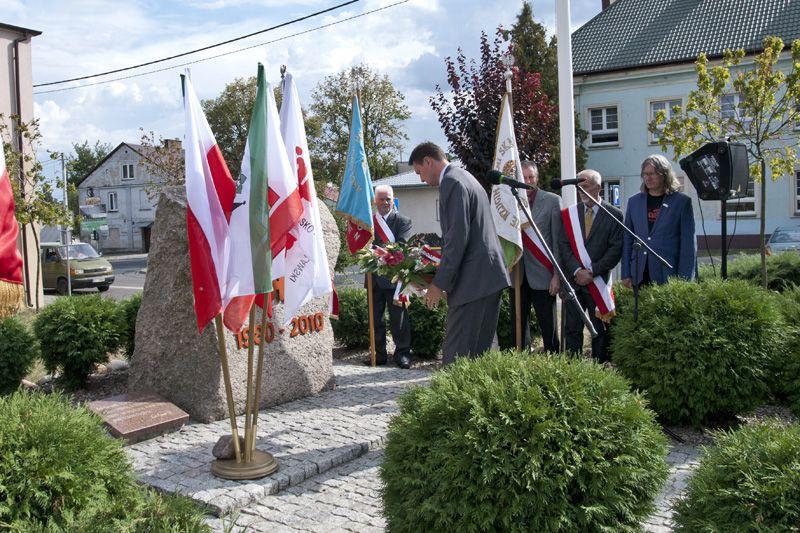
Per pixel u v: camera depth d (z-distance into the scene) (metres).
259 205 4.33
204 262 4.35
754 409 5.57
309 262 4.87
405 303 7.98
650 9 28.92
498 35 11.88
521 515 2.94
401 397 3.55
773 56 11.28
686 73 26.17
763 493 2.74
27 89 18.53
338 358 9.01
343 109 43.00
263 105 4.35
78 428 3.14
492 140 11.73
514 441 3.01
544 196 7.13
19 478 2.84
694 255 6.34
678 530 2.98
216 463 4.68
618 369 5.78
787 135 19.45
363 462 5.05
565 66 9.76
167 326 6.00
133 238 60.75
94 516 2.82
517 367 3.36
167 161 34.56
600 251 6.76
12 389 6.96
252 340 4.66
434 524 3.03
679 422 5.77
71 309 7.06
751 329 5.39
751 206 25.61
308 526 4.00
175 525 2.79
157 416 5.56
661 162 6.41
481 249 4.76
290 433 5.54
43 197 17.02
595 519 3.01
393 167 44.88
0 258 4.05
